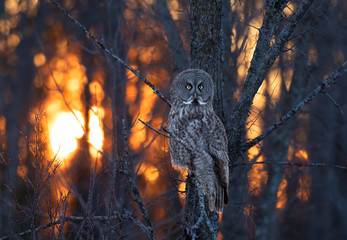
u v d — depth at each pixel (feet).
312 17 63.57
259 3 60.13
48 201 35.60
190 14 45.52
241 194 71.20
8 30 128.26
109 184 36.50
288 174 87.15
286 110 79.46
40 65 124.57
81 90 115.96
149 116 69.41
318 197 122.62
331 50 82.99
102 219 36.60
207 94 46.26
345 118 111.96
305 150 93.30
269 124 61.72
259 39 43.98
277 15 43.50
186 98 46.42
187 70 46.75
